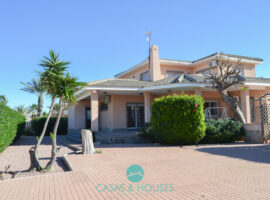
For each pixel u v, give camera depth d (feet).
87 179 17.65
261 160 22.97
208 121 38.93
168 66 66.28
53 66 22.30
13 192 15.24
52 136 22.75
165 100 37.70
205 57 63.98
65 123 80.12
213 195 13.17
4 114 32.17
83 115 64.28
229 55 61.31
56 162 26.05
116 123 54.13
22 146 42.98
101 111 61.26
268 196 12.82
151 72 60.95
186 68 69.05
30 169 21.56
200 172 18.47
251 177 16.70
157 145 37.86
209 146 34.47
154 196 13.35
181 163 22.20
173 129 36.42
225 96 42.04
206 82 43.32
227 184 15.14
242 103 47.80
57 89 22.25
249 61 64.08
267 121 37.93
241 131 39.42
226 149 30.83
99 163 23.35
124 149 33.12
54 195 14.32
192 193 13.61
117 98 55.06
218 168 19.72
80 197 13.71
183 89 46.88
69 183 16.84
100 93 53.01
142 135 43.37
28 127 86.69
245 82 45.88
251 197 12.71
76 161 24.81
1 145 31.86
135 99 57.36
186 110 35.86
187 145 36.45
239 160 23.11
